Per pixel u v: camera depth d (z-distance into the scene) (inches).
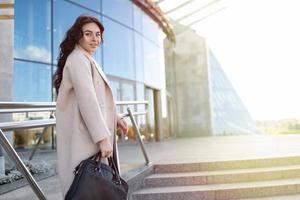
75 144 72.6
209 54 789.2
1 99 211.5
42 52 350.6
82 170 68.5
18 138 315.6
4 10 218.4
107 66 434.3
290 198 167.2
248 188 172.4
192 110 768.3
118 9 470.0
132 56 493.0
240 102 810.2
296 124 810.2
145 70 535.2
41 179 159.5
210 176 185.5
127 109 193.2
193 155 254.7
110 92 81.3
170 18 705.6
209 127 754.2
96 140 69.6
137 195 160.6
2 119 203.2
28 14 342.0
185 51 783.7
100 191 68.1
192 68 776.9
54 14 369.7
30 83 334.0
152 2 536.4
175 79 781.9
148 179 180.1
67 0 387.5
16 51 324.2
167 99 711.1
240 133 786.2
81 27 80.6
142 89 514.9
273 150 269.1
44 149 335.9
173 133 730.8
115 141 80.5
